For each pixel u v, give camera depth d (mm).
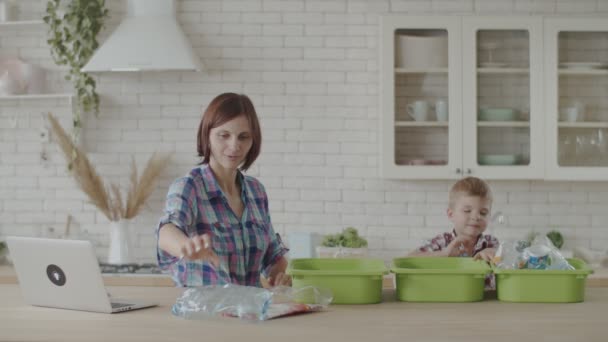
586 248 5230
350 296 2586
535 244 2732
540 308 2498
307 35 5375
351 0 5355
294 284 2611
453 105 5039
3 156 5465
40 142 5457
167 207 2684
